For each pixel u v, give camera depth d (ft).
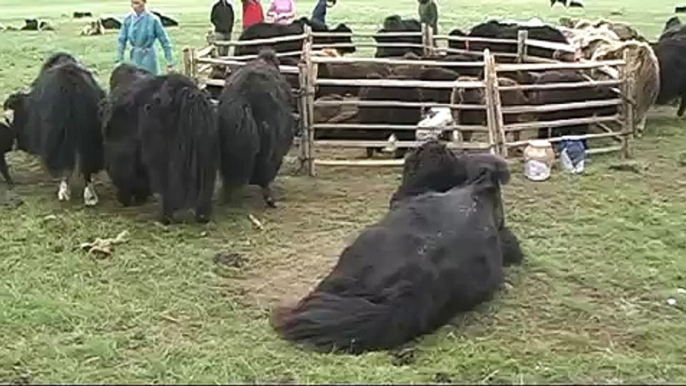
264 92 31.35
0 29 93.40
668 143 42.63
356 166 38.01
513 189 34.50
